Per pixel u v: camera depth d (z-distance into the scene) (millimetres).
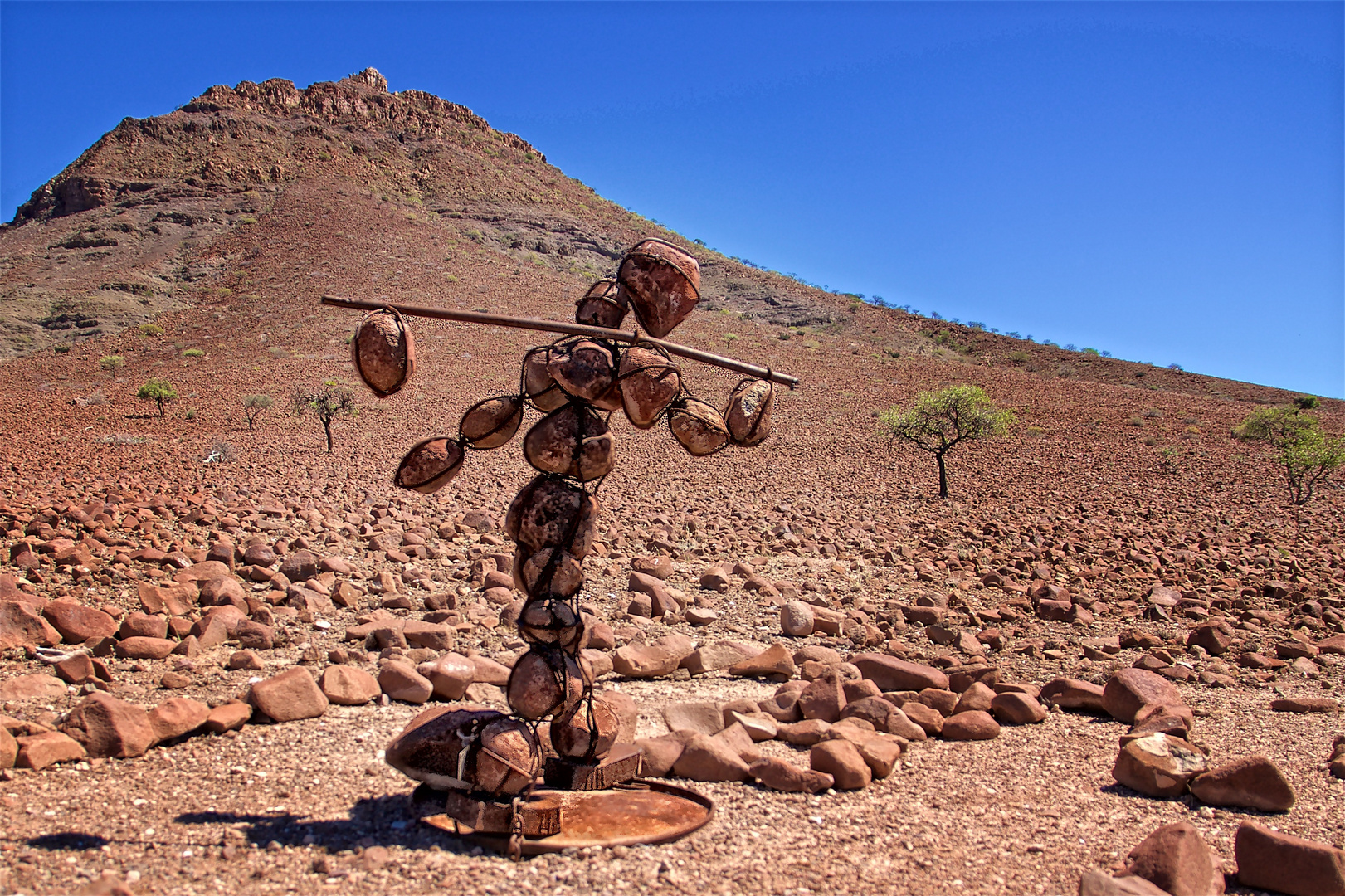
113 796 3818
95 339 69938
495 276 89375
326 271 86688
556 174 165500
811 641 7906
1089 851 3793
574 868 3340
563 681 3842
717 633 8008
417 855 3389
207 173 117125
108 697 4434
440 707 5352
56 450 31391
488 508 16484
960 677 6375
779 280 115188
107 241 98000
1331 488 28531
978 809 4223
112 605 7395
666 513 17062
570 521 3861
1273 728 5871
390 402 48219
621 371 3742
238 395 49656
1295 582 12227
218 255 94188
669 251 3945
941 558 13180
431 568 10039
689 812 3926
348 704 5340
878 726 5301
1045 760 5023
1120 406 54062
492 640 7082
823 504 21781
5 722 4305
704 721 5059
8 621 6074
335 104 150750
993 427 24375
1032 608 9891
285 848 3404
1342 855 3467
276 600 7816
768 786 4336
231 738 4652
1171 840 3467
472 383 53969
